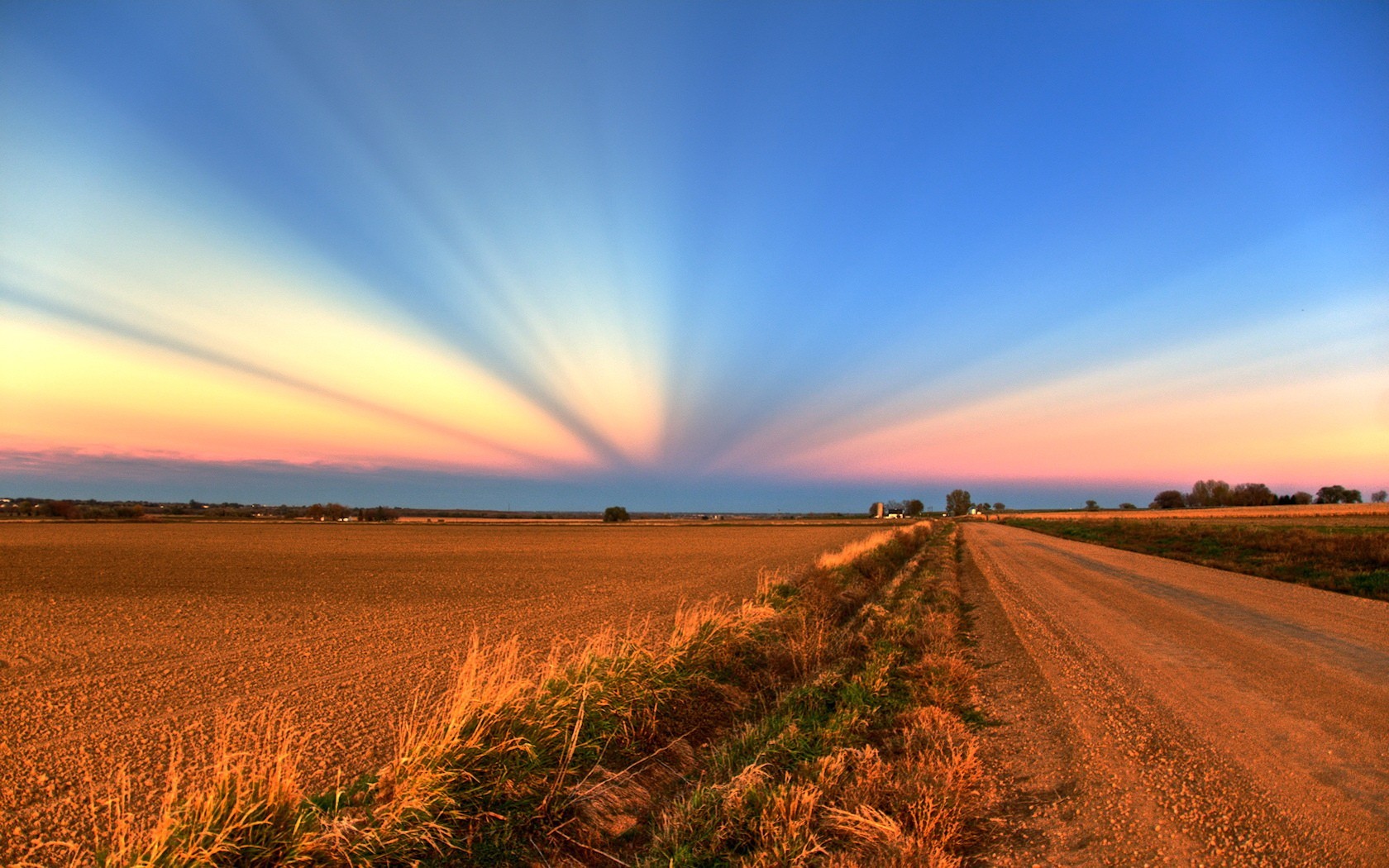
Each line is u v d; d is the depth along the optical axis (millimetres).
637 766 5723
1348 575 17547
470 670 5785
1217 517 83062
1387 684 7684
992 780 5121
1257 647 9758
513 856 4211
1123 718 6559
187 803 3914
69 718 7348
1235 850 3971
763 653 9109
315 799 4590
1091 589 17031
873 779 4656
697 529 87938
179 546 43875
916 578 19234
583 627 13148
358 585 21328
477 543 49719
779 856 3770
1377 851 3924
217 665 9984
